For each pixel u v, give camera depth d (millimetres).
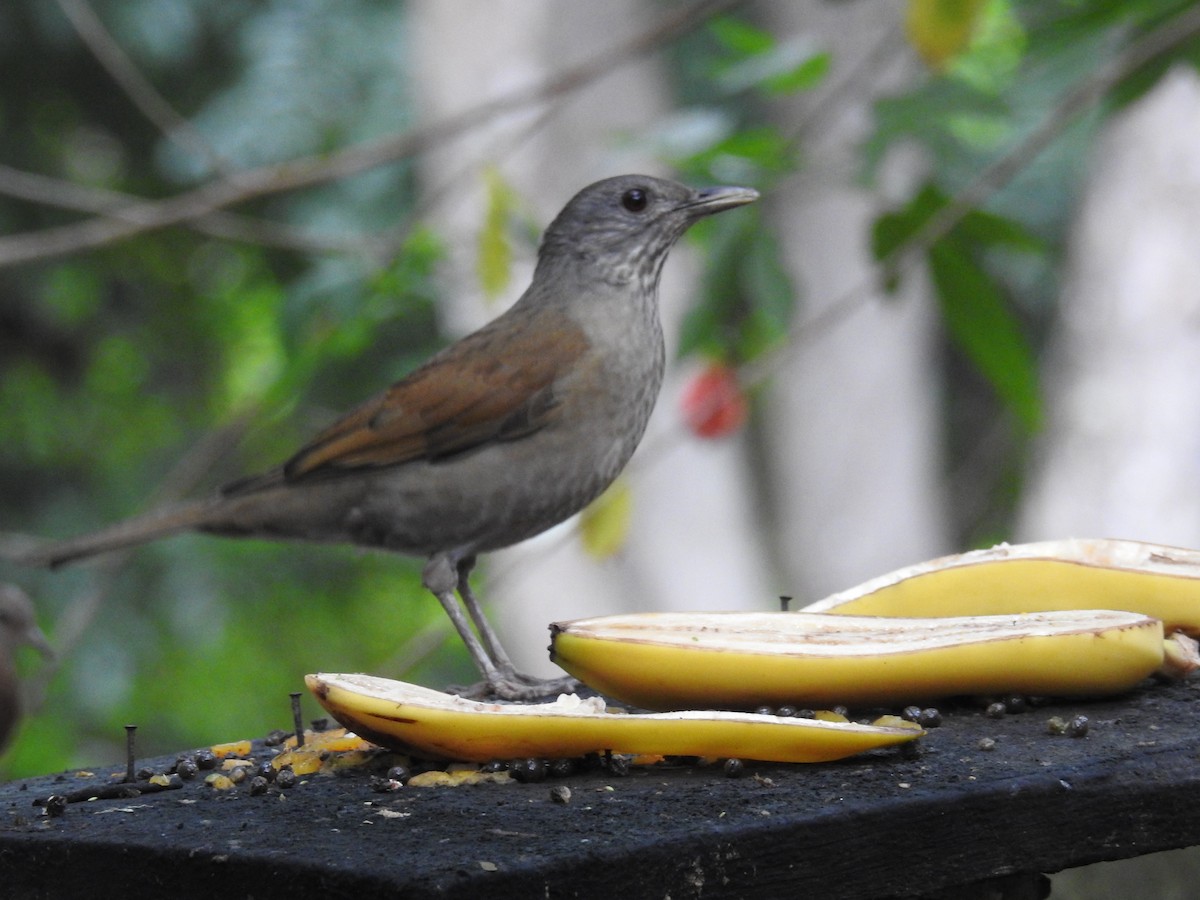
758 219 10469
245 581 24391
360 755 6547
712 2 10406
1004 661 6746
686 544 15938
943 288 10148
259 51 20078
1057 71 11133
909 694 6828
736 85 10812
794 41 10711
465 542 9445
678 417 12125
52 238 10445
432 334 16688
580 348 9273
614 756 6188
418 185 19328
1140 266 17828
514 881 4816
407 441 9297
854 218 17141
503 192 10719
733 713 6020
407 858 4973
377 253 11172
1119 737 6359
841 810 5387
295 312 11086
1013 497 19719
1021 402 10422
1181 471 17688
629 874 5008
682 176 10906
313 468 9500
